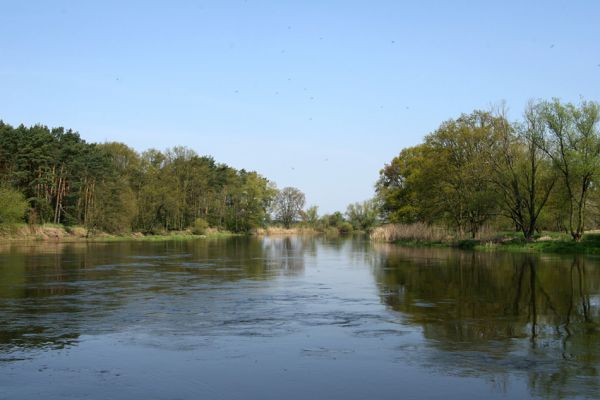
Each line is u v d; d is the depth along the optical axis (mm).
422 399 9188
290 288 23531
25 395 9344
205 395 9383
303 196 174125
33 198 86438
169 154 128750
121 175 111438
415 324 15406
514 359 11617
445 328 14859
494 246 54688
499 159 57438
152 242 83062
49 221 93500
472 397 9266
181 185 125000
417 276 28484
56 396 9305
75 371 10734
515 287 23625
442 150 65562
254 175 161375
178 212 117250
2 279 26625
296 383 10023
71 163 93125
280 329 14695
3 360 11508
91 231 93375
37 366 11070
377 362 11406
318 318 16312
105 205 95938
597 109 48781
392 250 56000
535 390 9586
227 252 53406
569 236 55562
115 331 14375
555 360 11516
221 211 137000
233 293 21844
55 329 14602
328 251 55031
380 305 18828
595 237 52594
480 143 61438
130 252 51688
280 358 11719
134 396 9312
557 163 50094
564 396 9281
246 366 11117
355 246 67875
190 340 13359
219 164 157875
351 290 22844
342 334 14086
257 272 30969
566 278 27031
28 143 87000
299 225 168750
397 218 84812
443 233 69562
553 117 50125
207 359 11625
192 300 19875
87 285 24266
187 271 31391
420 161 75688
